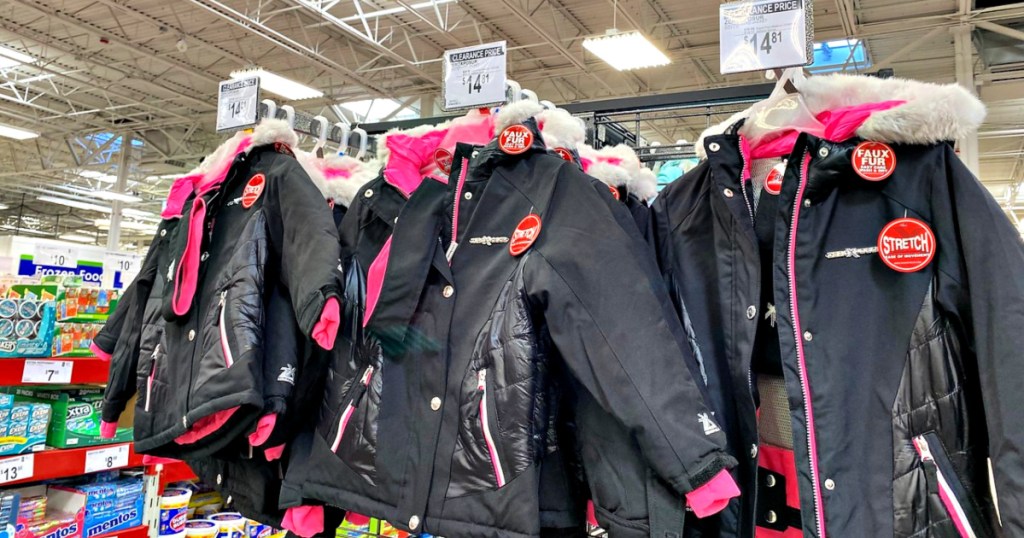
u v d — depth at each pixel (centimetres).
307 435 146
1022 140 948
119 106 1043
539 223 123
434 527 119
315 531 141
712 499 98
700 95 218
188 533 250
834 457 106
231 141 169
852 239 114
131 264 344
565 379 125
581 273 115
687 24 745
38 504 214
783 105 128
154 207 1691
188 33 800
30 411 207
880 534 102
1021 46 699
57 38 843
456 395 123
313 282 131
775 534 126
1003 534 92
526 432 116
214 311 144
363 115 1109
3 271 302
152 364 156
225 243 154
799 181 120
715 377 123
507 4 668
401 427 128
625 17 655
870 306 111
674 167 271
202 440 143
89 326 224
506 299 123
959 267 105
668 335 108
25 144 1329
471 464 119
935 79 802
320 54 817
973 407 105
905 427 105
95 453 221
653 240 139
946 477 102
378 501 126
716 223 128
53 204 1839
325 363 148
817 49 776
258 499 155
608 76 927
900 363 107
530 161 132
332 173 182
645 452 102
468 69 152
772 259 126
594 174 145
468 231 132
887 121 110
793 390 112
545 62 886
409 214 139
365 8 744
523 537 111
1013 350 95
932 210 109
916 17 665
